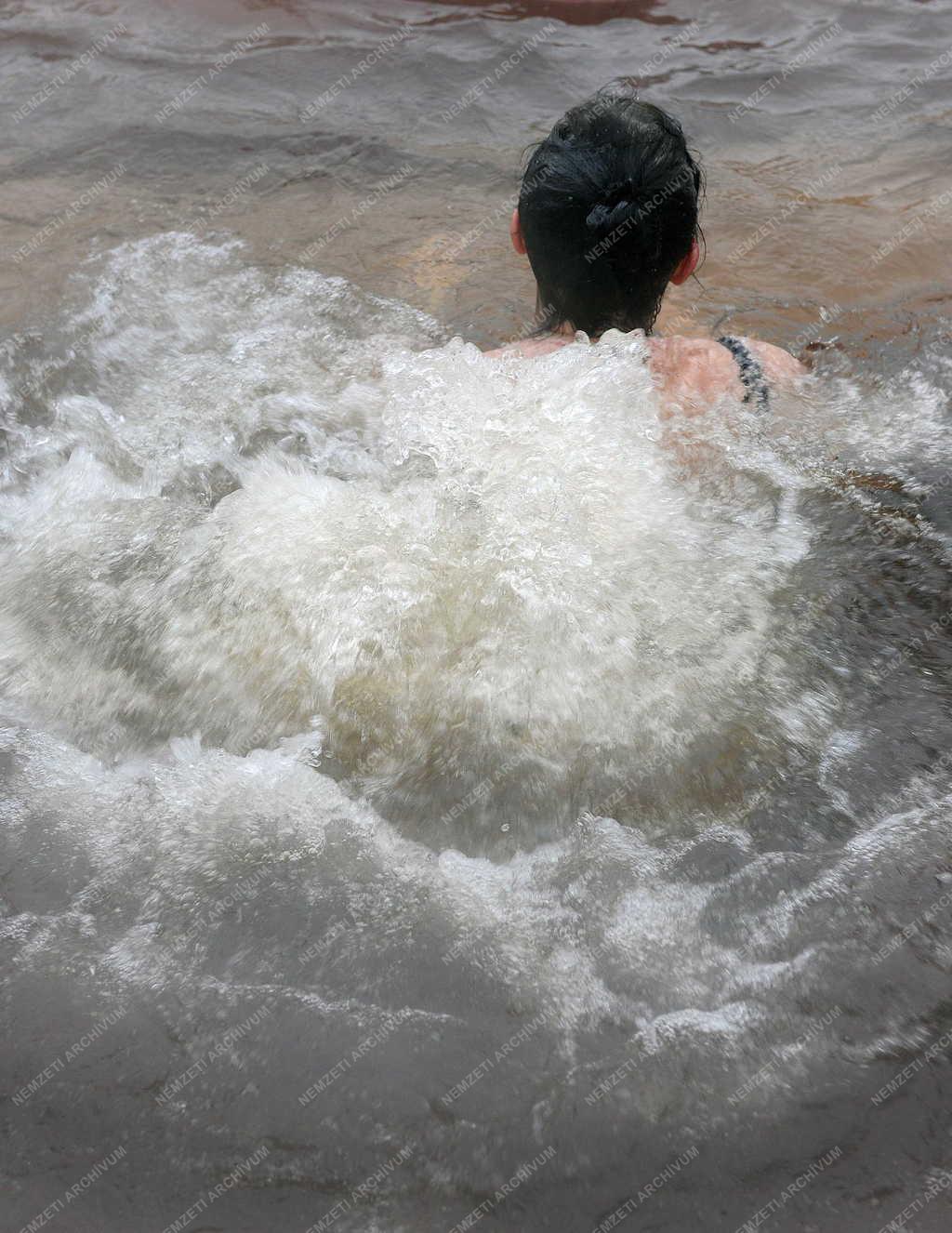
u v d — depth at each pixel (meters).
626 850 1.79
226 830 1.82
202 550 2.31
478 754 1.94
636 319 2.58
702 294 3.52
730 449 2.49
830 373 2.86
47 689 2.09
